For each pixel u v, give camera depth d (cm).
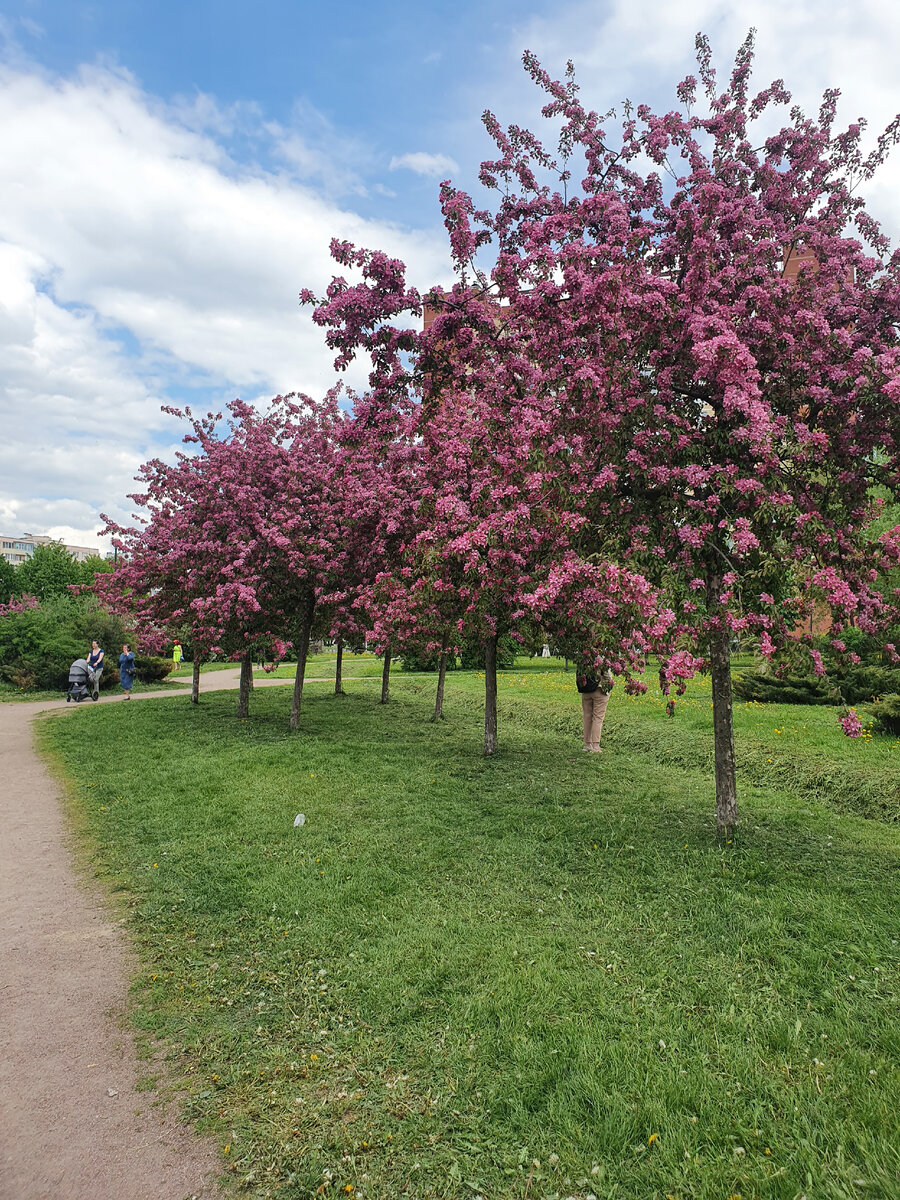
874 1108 290
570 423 603
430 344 641
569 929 464
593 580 559
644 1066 323
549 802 771
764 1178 260
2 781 962
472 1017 365
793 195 651
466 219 655
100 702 1941
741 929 455
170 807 764
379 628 1019
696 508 541
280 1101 316
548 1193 260
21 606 2578
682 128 641
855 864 563
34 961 451
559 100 671
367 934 462
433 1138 288
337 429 1311
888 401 510
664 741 1054
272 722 1380
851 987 386
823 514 560
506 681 1961
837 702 1332
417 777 883
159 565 1348
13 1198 265
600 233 653
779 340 564
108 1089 329
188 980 421
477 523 715
